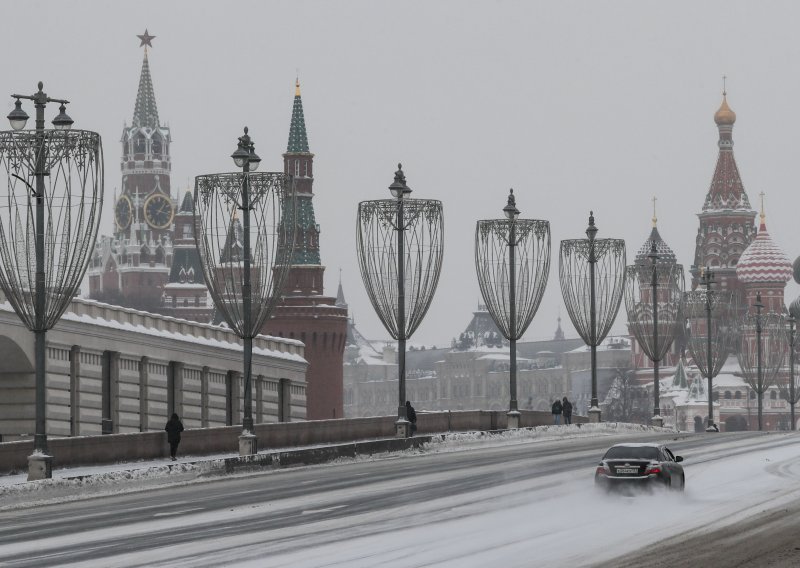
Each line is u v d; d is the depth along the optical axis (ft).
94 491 333.62
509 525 243.81
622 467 282.15
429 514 261.65
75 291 353.10
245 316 416.67
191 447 425.69
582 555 204.13
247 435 408.87
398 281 480.64
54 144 345.51
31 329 350.02
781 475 346.13
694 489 315.37
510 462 398.83
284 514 263.70
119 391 561.43
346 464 421.18
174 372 614.75
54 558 205.87
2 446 360.07
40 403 339.77
